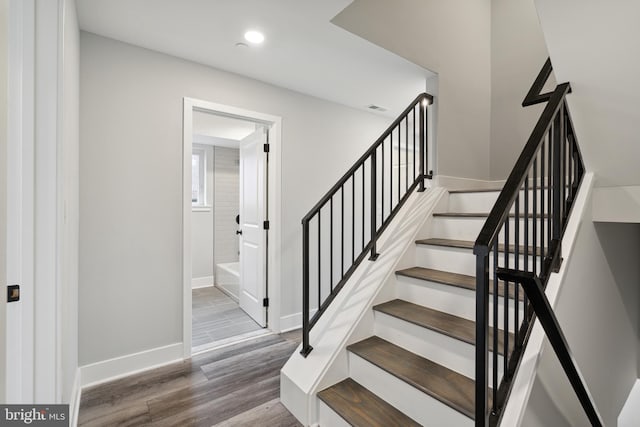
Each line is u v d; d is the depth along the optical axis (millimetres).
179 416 1802
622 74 1380
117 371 2215
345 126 3566
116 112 2225
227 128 4082
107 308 2191
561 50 1451
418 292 2035
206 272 5035
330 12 1929
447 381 1491
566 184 1948
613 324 2051
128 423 1743
